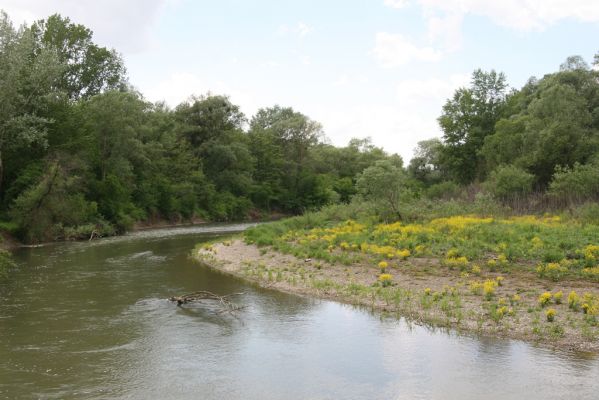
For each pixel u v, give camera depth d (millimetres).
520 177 40719
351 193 88000
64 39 56219
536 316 12977
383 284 17203
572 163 43906
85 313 14961
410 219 31938
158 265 24000
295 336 12719
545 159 44688
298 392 9438
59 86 55000
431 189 52969
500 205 35781
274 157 81875
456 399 9023
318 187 82938
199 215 63656
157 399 9148
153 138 61438
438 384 9664
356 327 13359
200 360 11109
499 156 52344
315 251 23375
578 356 10820
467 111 64938
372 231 28062
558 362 10531
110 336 12805
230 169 72938
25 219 33375
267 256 24516
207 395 9320
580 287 15711
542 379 9734
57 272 21938
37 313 14945
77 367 10688
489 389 9391
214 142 69562
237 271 21797
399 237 24922
